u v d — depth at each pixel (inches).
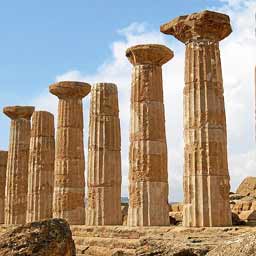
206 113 798.5
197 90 807.1
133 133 958.4
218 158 790.5
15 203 1473.9
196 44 815.7
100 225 1037.2
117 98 1122.7
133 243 821.2
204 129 795.4
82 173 1247.5
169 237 679.1
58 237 565.6
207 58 810.2
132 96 973.2
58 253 555.5
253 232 382.9
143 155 938.7
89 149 1101.7
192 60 816.9
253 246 364.8
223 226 768.9
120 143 1111.6
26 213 1425.9
